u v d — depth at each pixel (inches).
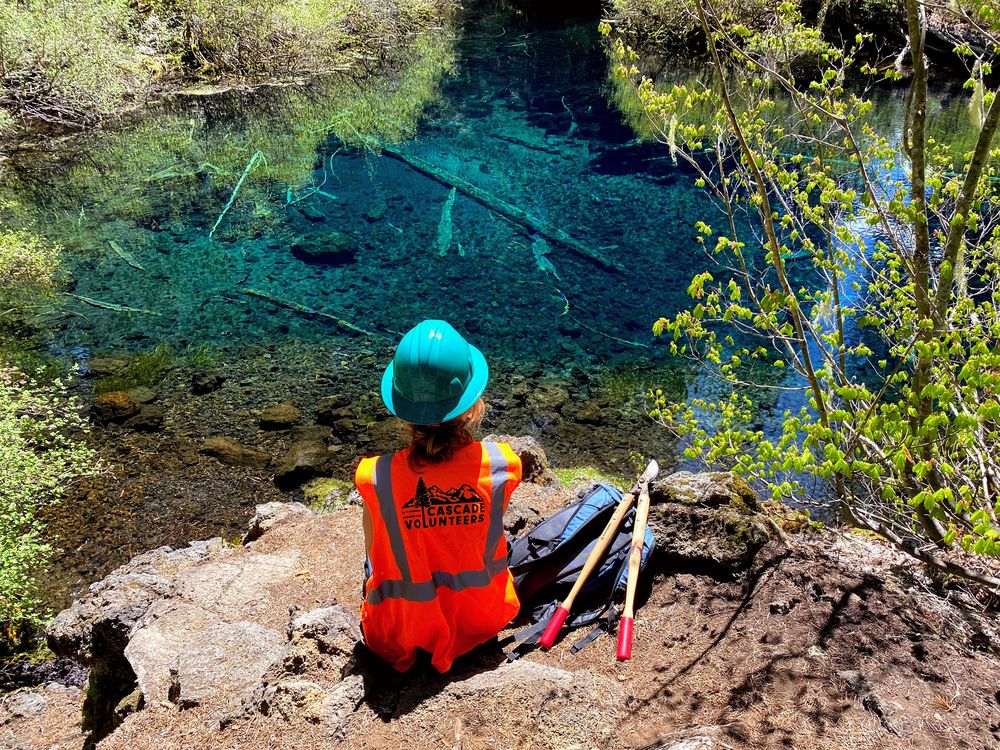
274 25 818.8
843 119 156.6
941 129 576.1
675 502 132.0
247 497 276.8
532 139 667.4
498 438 207.3
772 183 169.6
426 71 858.1
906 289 157.0
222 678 118.4
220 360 361.4
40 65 636.7
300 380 346.3
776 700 96.6
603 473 287.1
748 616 113.4
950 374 131.9
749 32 138.7
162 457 295.1
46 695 196.7
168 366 355.9
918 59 118.5
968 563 143.8
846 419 128.4
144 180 583.2
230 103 749.3
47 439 301.4
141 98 726.5
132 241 489.4
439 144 658.2
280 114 729.0
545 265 462.9
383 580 100.5
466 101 765.3
